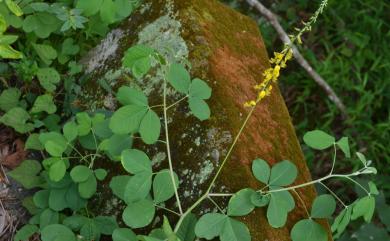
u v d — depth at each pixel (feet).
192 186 3.09
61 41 4.01
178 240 2.72
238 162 3.07
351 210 2.86
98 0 3.62
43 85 3.67
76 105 3.69
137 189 2.88
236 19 3.85
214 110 3.21
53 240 3.06
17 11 3.14
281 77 6.27
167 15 3.64
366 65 6.38
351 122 5.95
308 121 6.11
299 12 6.66
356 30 6.48
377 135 5.93
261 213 2.96
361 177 5.58
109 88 3.62
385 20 6.56
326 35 6.49
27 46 3.90
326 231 2.93
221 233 2.82
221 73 3.37
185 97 3.06
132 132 2.98
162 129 3.29
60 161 3.18
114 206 3.31
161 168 3.21
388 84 6.14
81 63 3.92
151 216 2.87
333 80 6.14
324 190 4.89
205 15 3.63
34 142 3.45
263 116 3.39
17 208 3.49
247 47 3.73
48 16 3.75
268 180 2.94
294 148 3.40
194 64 3.38
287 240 2.97
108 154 3.22
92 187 3.19
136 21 3.78
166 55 3.50
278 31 5.58
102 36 3.94
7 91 3.65
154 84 3.47
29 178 3.38
